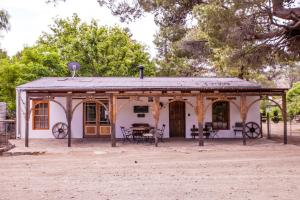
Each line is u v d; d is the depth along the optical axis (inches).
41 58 1174.3
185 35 885.8
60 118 863.7
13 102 1104.2
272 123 1476.4
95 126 872.3
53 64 1187.9
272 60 711.7
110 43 1380.4
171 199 307.4
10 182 390.3
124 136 800.3
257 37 623.8
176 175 421.7
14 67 1104.8
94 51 1368.1
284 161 520.4
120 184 373.4
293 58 705.0
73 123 866.8
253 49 666.8
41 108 865.5
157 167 480.4
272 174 422.6
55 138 856.9
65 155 605.3
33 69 1122.0
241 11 572.7
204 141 789.2
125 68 1364.4
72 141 797.9
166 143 754.2
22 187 363.6
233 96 775.7
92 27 1425.9
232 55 681.6
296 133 1008.9
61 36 1533.0
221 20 567.5
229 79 911.7
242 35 593.9
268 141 782.5
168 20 783.1
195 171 447.8
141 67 920.3
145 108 856.9
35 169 474.9
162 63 1470.2
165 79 901.8
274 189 343.3
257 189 343.9
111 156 589.0
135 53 1411.2
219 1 574.2
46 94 709.9
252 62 677.9
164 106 854.5
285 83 1955.0
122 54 1398.9
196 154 605.0
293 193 326.3
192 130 843.4
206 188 349.7
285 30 620.1
